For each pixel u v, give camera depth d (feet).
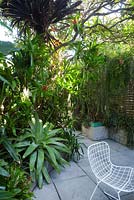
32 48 9.71
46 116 12.64
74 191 8.80
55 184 9.45
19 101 9.71
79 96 16.76
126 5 13.32
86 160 12.44
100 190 8.80
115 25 14.32
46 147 10.39
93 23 14.79
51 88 11.99
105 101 16.22
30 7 9.25
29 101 9.82
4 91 9.21
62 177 10.17
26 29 10.52
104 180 7.50
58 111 13.06
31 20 10.06
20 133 10.40
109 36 15.24
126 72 13.98
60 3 9.39
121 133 15.90
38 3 9.05
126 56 14.05
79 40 12.04
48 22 10.32
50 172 10.71
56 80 12.37
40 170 9.40
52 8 9.51
